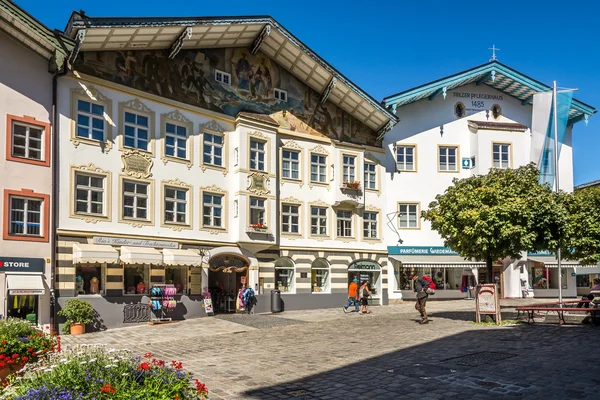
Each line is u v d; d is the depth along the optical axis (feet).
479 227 63.26
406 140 118.21
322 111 107.34
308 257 101.24
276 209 96.73
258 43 94.58
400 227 115.34
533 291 123.24
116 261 73.61
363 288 90.63
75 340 61.72
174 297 81.10
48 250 69.46
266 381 36.32
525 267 122.01
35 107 70.13
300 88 104.42
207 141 89.71
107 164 76.38
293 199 100.78
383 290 110.42
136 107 80.43
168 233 82.28
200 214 86.79
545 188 67.05
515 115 126.21
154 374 21.97
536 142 115.65
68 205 71.92
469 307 97.50
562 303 74.54
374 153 114.01
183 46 87.04
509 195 64.39
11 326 33.04
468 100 123.34
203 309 84.79
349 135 111.04
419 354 45.29
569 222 71.46
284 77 102.22
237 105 94.43
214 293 94.63
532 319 66.28
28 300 67.56
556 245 65.41
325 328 67.87
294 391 33.40
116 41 76.43
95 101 75.97
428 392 32.30
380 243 112.47
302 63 100.17
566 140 129.29
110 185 76.38
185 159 85.81
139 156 79.92
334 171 106.22
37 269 68.03
